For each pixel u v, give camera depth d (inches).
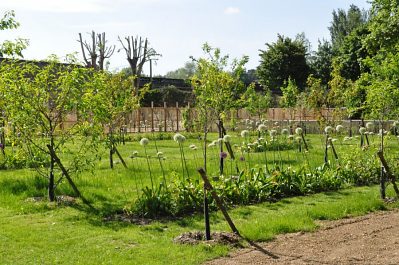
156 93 1675.7
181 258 219.9
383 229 264.2
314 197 358.9
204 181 246.2
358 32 1530.5
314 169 418.0
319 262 211.9
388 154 421.1
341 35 2314.2
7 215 306.2
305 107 1050.1
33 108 336.8
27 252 231.9
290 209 319.3
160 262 214.8
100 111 351.3
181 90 1854.1
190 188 316.2
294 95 1085.8
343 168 412.5
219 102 572.1
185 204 309.3
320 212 297.7
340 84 862.5
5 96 332.5
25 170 490.0
